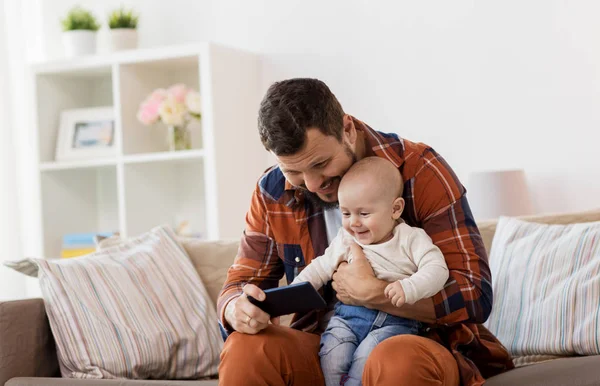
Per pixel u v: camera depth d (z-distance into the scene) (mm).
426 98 3596
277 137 1568
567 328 2000
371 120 3701
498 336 2158
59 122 4117
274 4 3881
